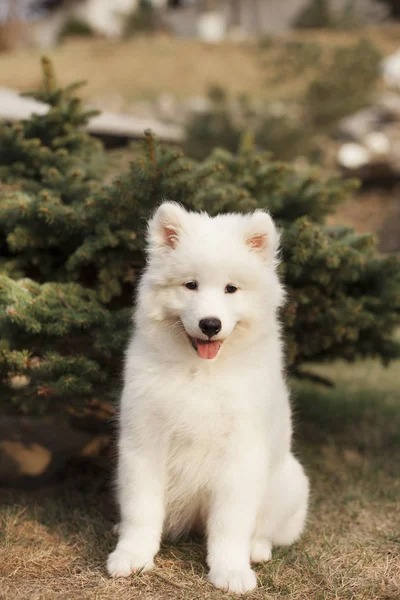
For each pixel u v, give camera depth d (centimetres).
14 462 443
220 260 297
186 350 309
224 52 2403
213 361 306
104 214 383
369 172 1508
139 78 2161
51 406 398
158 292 310
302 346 445
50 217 373
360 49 1853
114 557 312
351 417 599
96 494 423
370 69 1808
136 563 308
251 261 305
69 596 287
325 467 485
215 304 293
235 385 304
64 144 465
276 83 2034
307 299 418
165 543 353
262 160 468
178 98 1948
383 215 1426
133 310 369
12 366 352
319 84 1780
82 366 354
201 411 302
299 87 2009
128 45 2508
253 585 298
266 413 310
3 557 325
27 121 457
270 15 3097
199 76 2183
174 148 399
